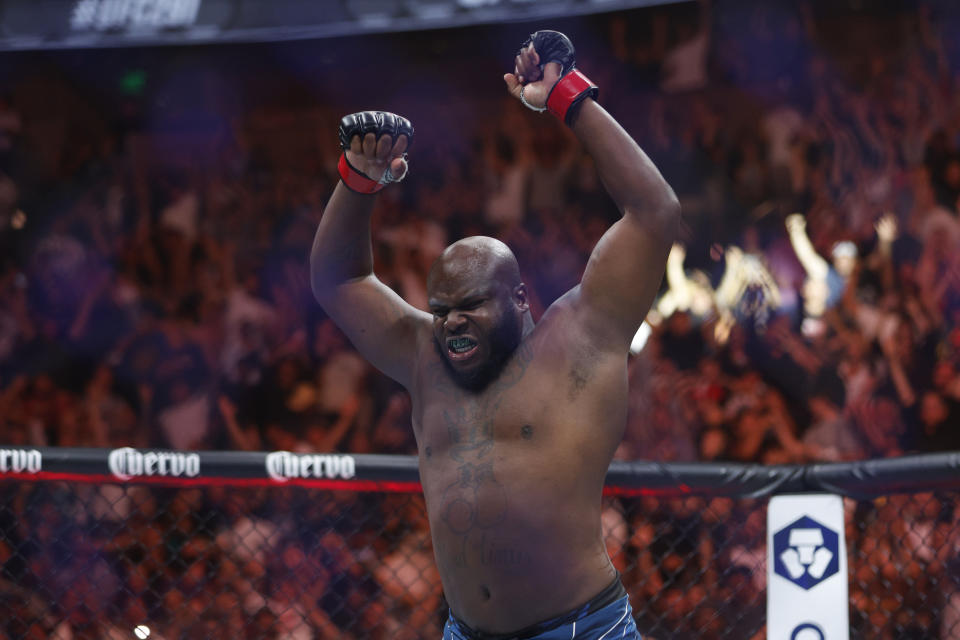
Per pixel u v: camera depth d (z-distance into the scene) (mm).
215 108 9062
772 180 7797
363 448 6613
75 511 4000
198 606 4230
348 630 4121
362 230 2146
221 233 8625
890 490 2434
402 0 7180
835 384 6414
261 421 7039
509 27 8555
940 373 6266
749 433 6137
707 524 3951
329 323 7023
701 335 6898
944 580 3256
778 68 8086
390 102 8930
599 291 1960
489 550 1933
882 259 7004
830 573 2455
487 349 1970
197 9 7453
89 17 7508
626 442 6293
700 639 3602
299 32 7281
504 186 8328
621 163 1909
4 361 8133
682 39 8414
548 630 1926
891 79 7742
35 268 8531
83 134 9102
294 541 4172
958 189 7168
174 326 7609
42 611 3695
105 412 7117
